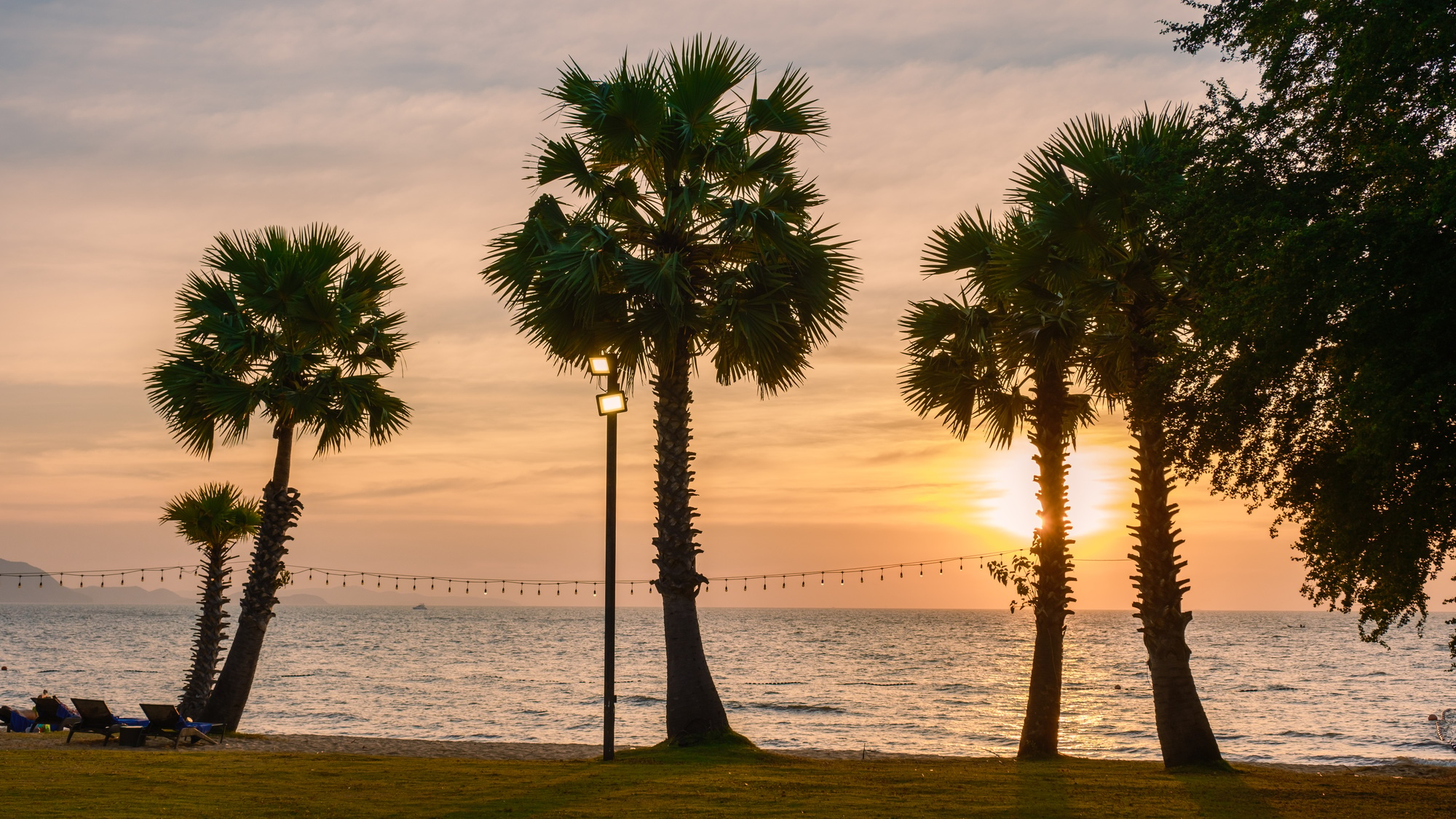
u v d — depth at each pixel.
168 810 10.34
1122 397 16.47
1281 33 11.59
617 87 17.47
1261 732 39.09
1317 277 9.66
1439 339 9.22
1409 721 43.44
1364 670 81.31
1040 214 16.56
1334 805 11.80
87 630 159.88
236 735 19.70
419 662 82.88
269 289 20.48
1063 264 17.12
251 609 20.58
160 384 20.19
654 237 18.48
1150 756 32.19
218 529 24.33
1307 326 9.96
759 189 18.94
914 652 109.25
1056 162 16.80
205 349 20.66
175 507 24.22
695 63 18.16
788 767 15.05
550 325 18.14
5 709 22.88
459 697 51.78
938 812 10.97
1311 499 11.89
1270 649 120.12
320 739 19.86
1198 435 12.04
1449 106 9.58
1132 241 16.23
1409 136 9.96
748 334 17.61
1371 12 10.12
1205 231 11.80
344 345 21.16
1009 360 18.73
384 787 12.49
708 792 12.24
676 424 17.91
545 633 164.12
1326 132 11.16
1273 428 11.73
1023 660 94.81
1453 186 8.74
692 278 18.61
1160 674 15.96
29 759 14.59
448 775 13.69
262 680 61.69
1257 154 11.43
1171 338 14.38
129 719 18.33
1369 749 33.84
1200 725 15.64
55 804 10.46
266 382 20.48
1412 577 11.36
